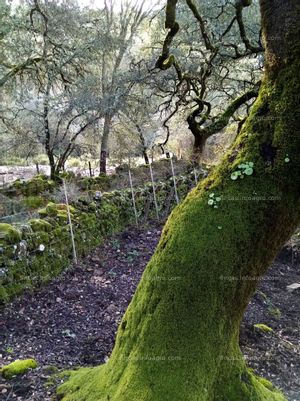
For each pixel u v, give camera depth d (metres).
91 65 11.14
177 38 9.49
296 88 1.99
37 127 9.97
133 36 12.49
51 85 9.45
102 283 6.03
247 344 4.43
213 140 13.15
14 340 4.24
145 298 2.27
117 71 11.05
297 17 1.94
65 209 6.91
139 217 9.16
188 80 7.04
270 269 7.23
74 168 12.48
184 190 10.80
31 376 3.29
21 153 11.38
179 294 2.12
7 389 3.10
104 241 7.64
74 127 11.53
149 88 10.22
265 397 2.50
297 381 3.79
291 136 2.01
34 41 9.15
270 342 4.54
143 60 9.56
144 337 2.22
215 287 2.10
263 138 2.11
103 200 8.19
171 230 2.25
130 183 9.28
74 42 9.52
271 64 2.09
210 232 2.12
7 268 5.01
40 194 8.07
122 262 7.02
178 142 14.64
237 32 8.09
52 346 4.20
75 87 10.05
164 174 11.02
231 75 10.55
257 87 4.35
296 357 4.27
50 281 5.73
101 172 11.12
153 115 12.27
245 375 2.49
